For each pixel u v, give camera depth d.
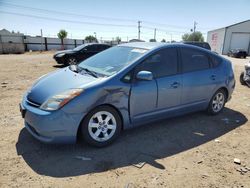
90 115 3.39
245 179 2.96
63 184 2.74
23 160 3.19
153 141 3.89
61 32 49.25
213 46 50.91
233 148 3.76
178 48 4.40
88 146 3.62
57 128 3.19
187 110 4.62
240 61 25.47
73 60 13.79
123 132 4.19
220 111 5.40
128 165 3.17
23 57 22.64
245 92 7.89
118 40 52.78
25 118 3.44
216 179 2.94
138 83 3.75
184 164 3.24
